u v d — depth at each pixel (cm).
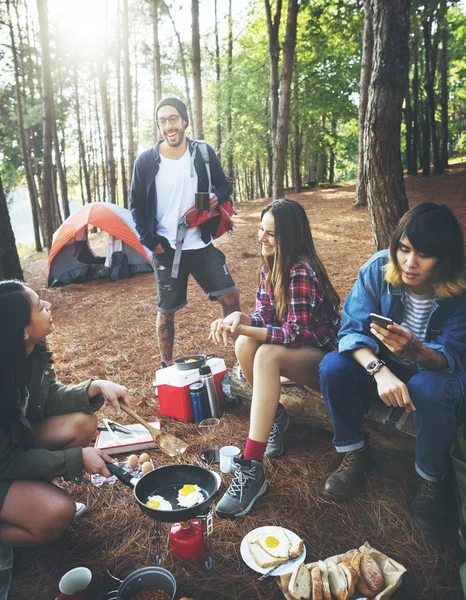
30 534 193
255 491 230
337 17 1439
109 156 1644
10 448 197
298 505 232
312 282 247
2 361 192
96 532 222
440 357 200
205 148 365
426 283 216
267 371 234
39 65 1766
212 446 278
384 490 236
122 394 236
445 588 181
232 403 332
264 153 2259
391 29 373
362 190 1344
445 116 1988
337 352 229
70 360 470
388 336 196
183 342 486
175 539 200
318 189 2039
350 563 179
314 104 1855
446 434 198
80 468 202
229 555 203
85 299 779
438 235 192
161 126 348
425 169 1823
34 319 200
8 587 188
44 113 1204
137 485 195
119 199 3306
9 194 2477
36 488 193
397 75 381
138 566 200
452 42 1986
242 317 252
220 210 370
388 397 201
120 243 935
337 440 233
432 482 211
